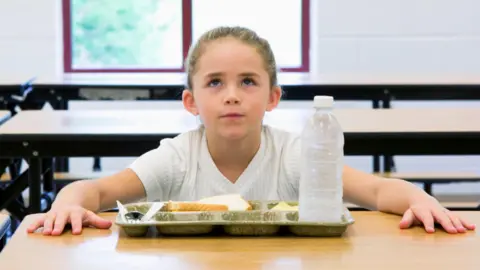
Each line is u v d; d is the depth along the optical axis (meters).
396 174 4.16
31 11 5.58
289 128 2.81
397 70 5.72
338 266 1.22
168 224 1.38
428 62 5.71
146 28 5.78
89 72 5.79
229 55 1.56
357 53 5.71
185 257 1.27
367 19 5.67
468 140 2.72
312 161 1.40
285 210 1.47
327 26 5.68
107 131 2.73
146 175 1.75
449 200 3.94
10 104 4.36
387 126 2.84
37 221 1.46
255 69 1.58
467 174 4.18
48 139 2.68
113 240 1.38
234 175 1.76
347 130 2.73
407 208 1.57
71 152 2.71
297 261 1.25
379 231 1.45
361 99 4.34
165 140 1.83
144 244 1.35
